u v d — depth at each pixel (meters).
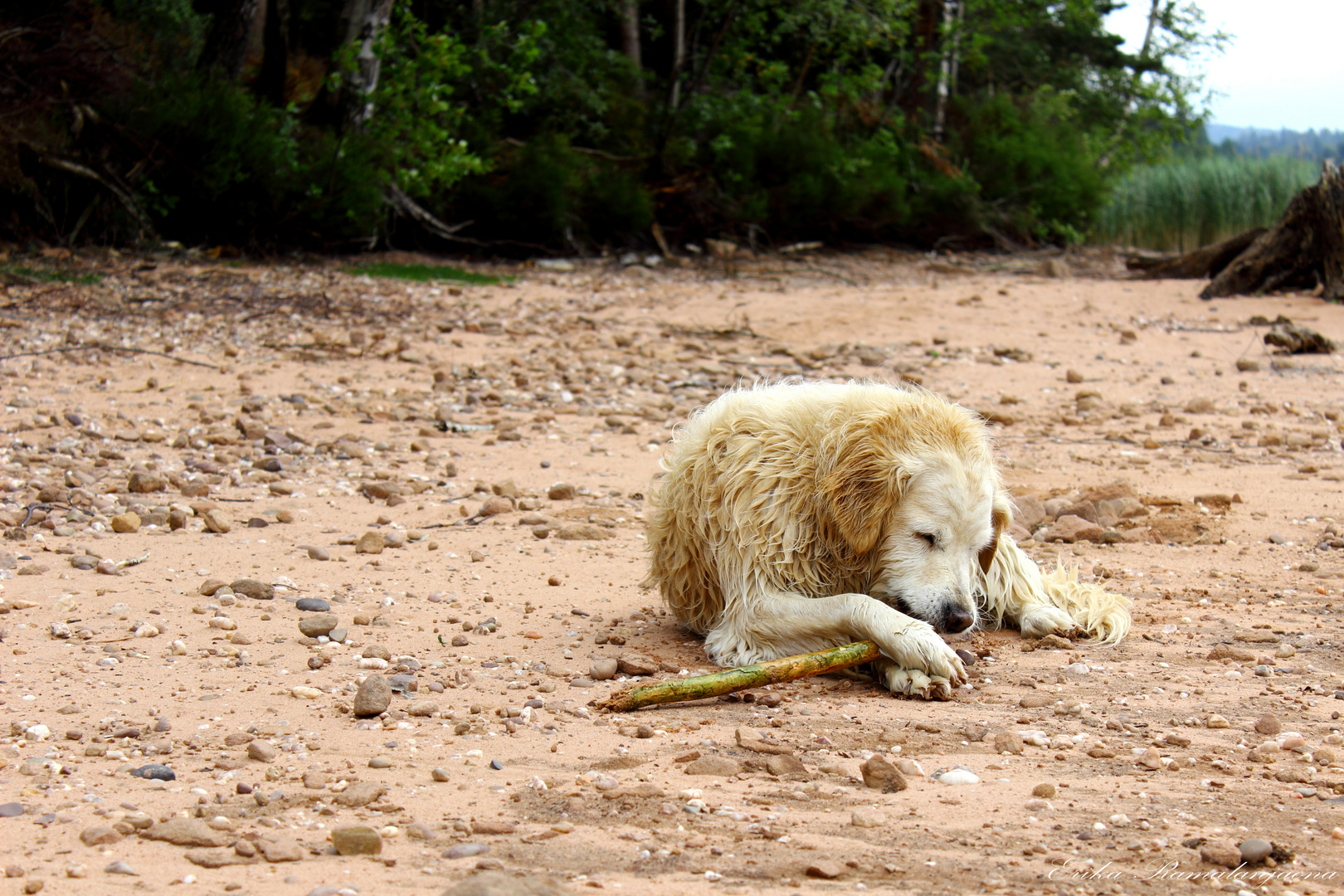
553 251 24.31
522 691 4.77
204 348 13.24
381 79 22.72
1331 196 20.03
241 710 4.44
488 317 16.55
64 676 4.74
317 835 3.36
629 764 3.98
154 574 6.31
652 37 29.31
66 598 5.76
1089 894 3.04
